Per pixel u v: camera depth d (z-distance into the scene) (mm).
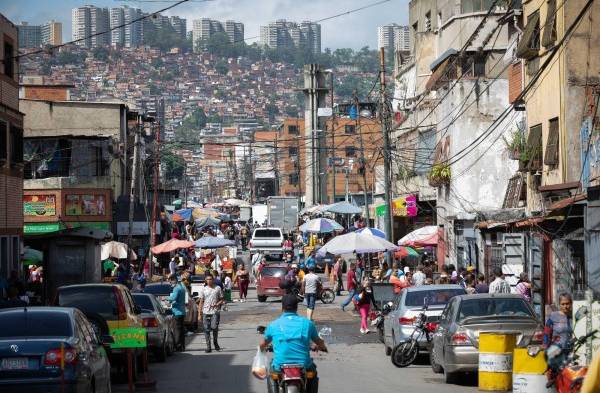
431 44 77812
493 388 23125
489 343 23234
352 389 23766
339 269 68062
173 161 183125
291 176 192375
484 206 56156
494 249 47656
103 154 72562
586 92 36562
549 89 38906
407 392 23141
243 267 65438
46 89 96750
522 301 25641
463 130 56469
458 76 59250
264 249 97938
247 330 44969
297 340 16875
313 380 17016
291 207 119562
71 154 71812
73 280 47656
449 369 24812
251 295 70688
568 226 33906
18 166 49344
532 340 23766
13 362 17656
